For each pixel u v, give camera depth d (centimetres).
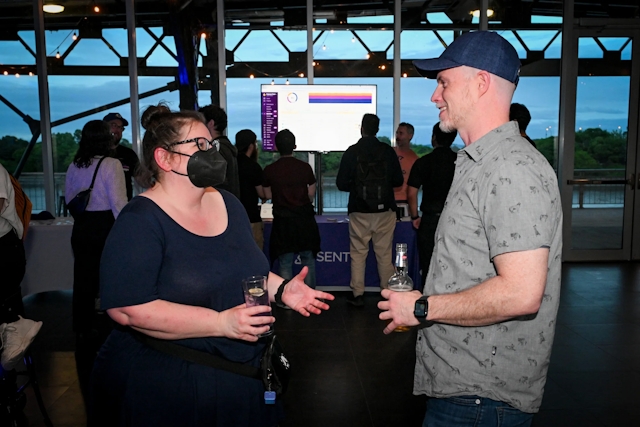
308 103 603
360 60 634
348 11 626
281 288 166
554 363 343
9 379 245
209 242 149
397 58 629
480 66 132
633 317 436
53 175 641
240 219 164
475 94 134
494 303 118
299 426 266
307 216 449
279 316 449
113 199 356
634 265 630
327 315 450
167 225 143
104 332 410
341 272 510
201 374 142
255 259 159
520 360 132
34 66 627
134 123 643
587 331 403
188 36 632
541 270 118
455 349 136
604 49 637
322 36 631
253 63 635
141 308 135
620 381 316
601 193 648
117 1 628
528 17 637
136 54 633
